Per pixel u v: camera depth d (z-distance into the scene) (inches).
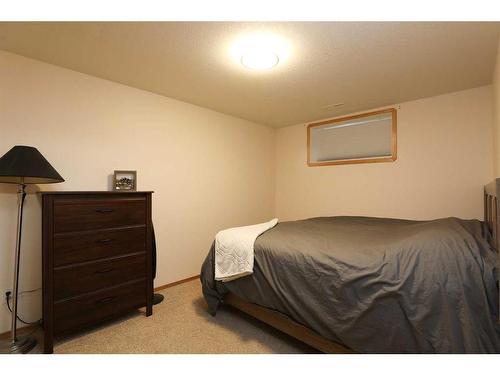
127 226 82.0
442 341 43.2
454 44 69.5
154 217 108.2
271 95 109.9
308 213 153.3
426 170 111.8
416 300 46.2
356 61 79.4
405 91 104.4
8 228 74.4
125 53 75.2
